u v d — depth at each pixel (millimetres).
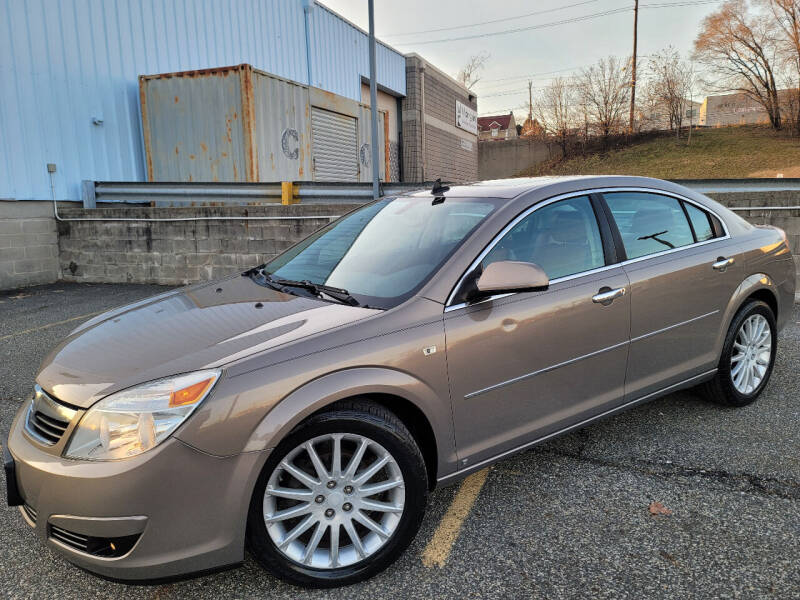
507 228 2725
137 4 10742
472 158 28250
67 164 9734
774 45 32969
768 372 3887
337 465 2176
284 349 2146
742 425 3510
